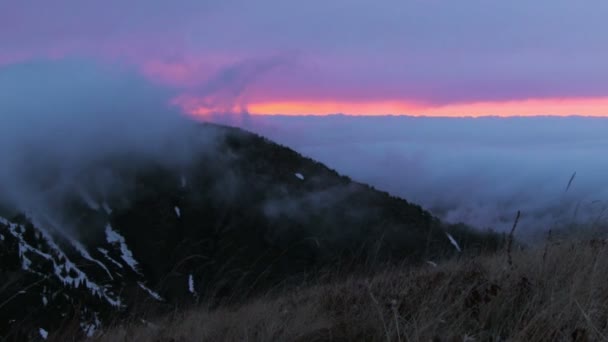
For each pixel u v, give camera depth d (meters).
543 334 3.36
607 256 4.56
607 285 4.04
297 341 4.24
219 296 5.51
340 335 4.21
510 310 3.84
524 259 5.07
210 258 6.00
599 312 3.53
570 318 3.49
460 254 6.08
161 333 4.98
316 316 4.78
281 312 4.89
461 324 3.78
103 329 5.04
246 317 4.90
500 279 4.53
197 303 5.43
